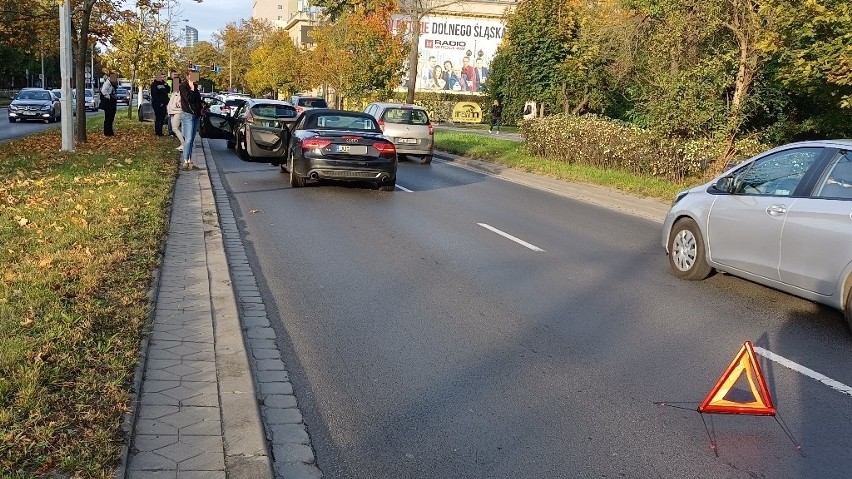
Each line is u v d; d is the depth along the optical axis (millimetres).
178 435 4105
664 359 5965
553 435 4590
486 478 4051
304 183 15141
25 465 3539
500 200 15141
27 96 36844
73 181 12445
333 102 56219
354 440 4449
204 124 23156
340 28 43844
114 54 35250
